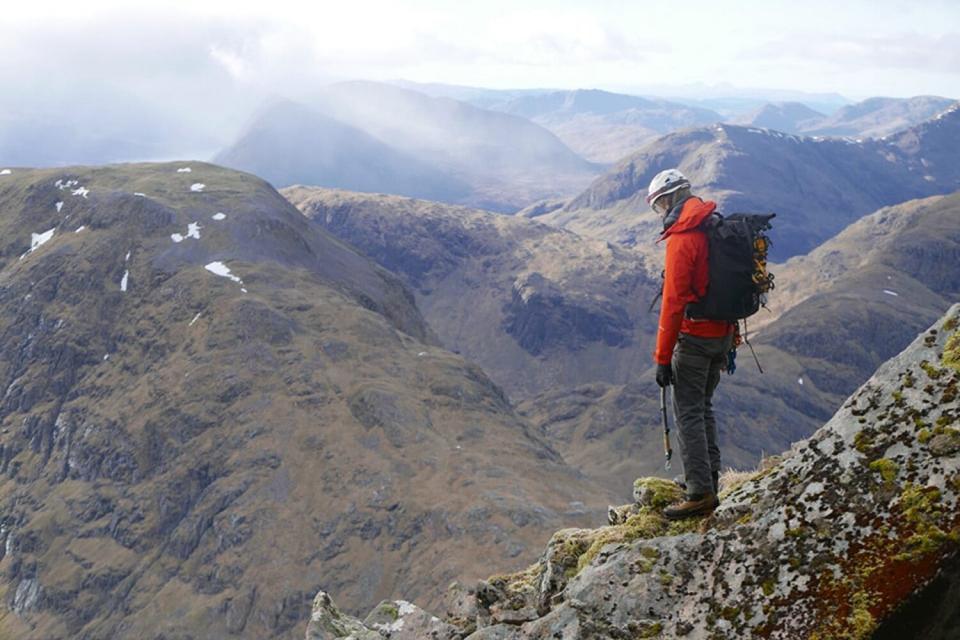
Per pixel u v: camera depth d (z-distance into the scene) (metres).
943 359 4.37
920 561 3.92
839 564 4.12
